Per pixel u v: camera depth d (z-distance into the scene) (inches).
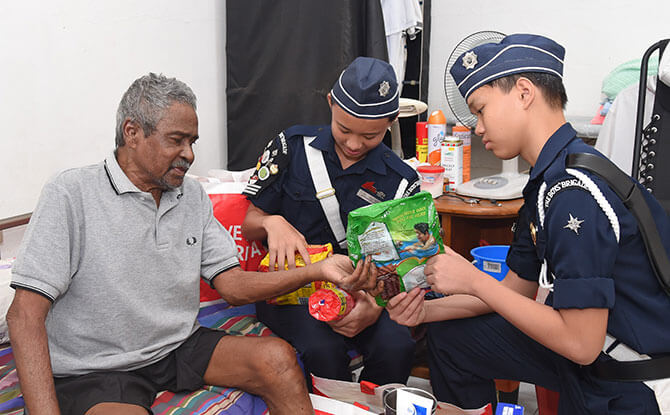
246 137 115.0
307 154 74.0
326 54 105.0
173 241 60.2
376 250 55.2
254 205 76.1
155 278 58.9
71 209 55.0
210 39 113.2
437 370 69.2
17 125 82.4
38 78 84.3
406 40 123.6
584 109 121.3
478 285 53.5
